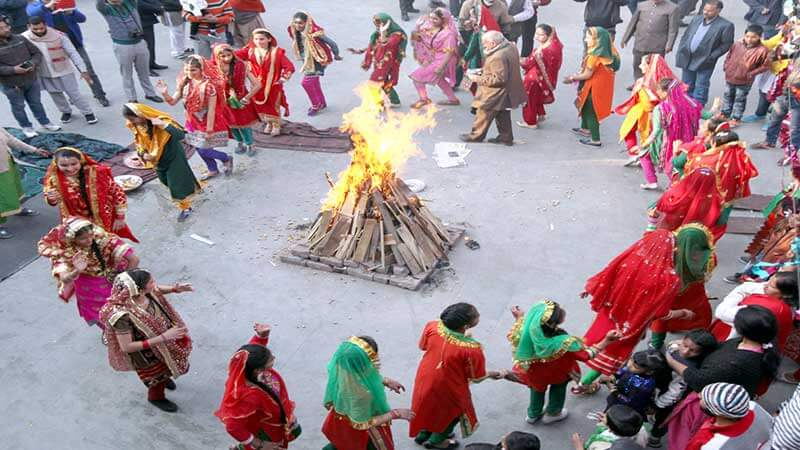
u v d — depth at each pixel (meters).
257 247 8.29
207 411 6.10
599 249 8.15
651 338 6.54
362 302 7.36
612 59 10.01
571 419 5.94
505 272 7.78
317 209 9.04
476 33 11.67
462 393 5.18
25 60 10.37
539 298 7.35
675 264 5.99
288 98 12.37
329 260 7.82
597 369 6.00
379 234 7.71
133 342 5.52
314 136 10.97
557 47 10.69
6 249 8.31
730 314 5.64
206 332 6.98
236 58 9.73
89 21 16.09
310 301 7.39
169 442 5.79
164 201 9.29
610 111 10.31
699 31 11.09
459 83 12.76
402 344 6.75
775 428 4.49
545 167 10.03
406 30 15.45
